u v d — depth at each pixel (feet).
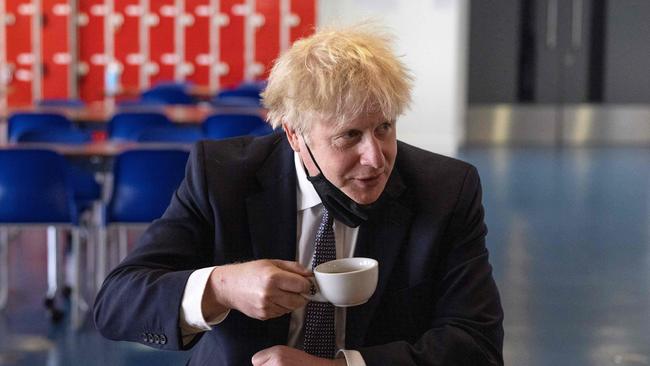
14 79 40.37
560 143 42.80
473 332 5.23
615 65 42.52
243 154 5.57
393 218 5.34
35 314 15.62
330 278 4.62
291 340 5.38
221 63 41.60
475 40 42.50
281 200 5.39
